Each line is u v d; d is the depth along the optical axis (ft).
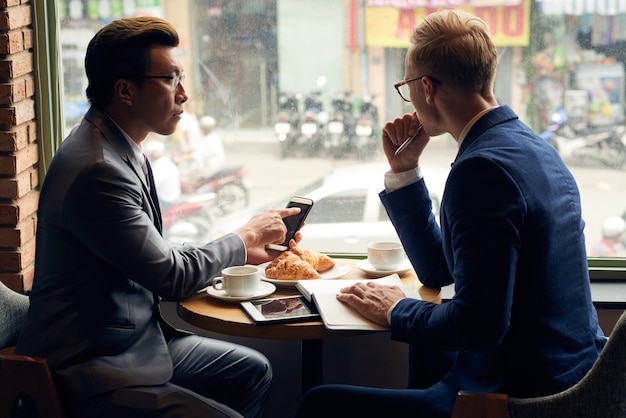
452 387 5.71
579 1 8.02
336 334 5.88
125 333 6.21
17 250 7.86
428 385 6.66
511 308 5.38
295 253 7.07
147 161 6.72
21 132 7.90
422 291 6.64
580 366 5.47
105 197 5.98
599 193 8.39
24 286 7.93
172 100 6.44
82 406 6.02
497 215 5.17
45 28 8.18
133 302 6.30
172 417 5.98
